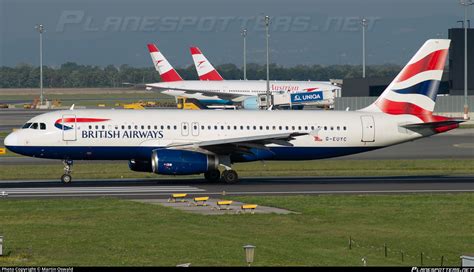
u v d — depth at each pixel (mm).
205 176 168625
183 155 159875
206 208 128250
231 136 167625
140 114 166750
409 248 100250
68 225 111375
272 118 171000
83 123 163000
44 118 163375
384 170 192000
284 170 191375
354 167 197625
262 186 158875
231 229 109688
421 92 176750
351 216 121125
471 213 124312
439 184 162625
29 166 198500
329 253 96000
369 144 174875
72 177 176875
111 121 164000
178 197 137875
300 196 142000
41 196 142875
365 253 96688
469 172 188125
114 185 160250
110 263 87750
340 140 173000
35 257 90938
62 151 162375
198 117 168000
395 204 132625
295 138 171000
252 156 168875
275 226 112562
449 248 100562
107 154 164125
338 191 151125
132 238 102250
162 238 102375
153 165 158750
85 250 94938
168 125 165625
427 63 176125
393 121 175125
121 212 122875
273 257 92125
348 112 175625
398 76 176125
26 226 110500
